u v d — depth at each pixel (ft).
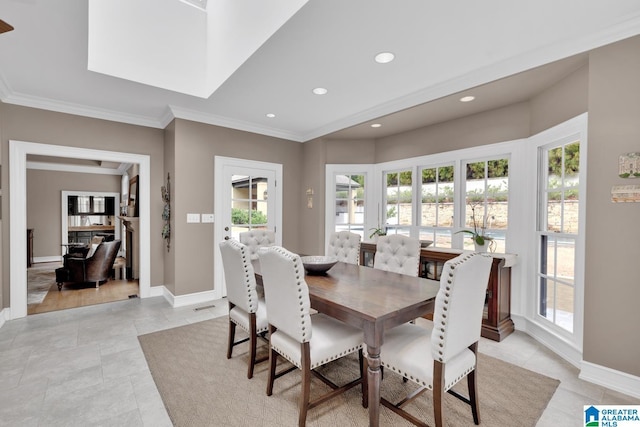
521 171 10.05
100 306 12.45
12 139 10.66
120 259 20.25
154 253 13.82
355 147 15.15
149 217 13.62
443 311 4.74
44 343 8.96
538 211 9.57
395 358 5.36
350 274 7.97
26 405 6.14
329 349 5.77
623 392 6.54
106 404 6.19
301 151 16.38
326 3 5.96
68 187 25.48
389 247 9.14
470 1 5.87
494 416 5.81
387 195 14.70
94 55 9.08
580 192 7.60
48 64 8.73
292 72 8.91
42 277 18.17
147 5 9.95
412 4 5.98
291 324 5.58
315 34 7.02
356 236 10.16
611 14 6.19
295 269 5.33
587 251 7.05
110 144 12.61
